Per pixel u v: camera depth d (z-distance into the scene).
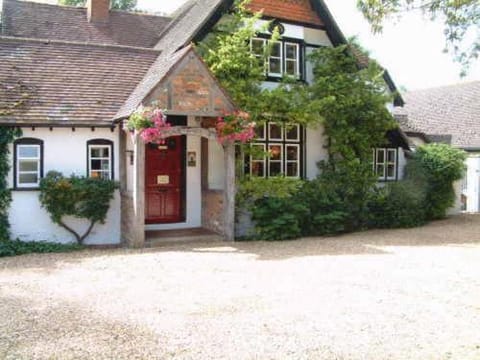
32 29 15.63
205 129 11.34
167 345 5.16
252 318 6.03
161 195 13.35
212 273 8.56
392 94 15.51
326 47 14.94
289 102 13.04
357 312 6.31
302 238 12.78
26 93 11.90
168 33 16.59
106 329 5.62
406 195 15.12
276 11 14.63
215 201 12.76
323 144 15.33
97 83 13.08
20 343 5.19
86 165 12.15
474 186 21.22
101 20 17.02
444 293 7.27
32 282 7.88
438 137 22.64
